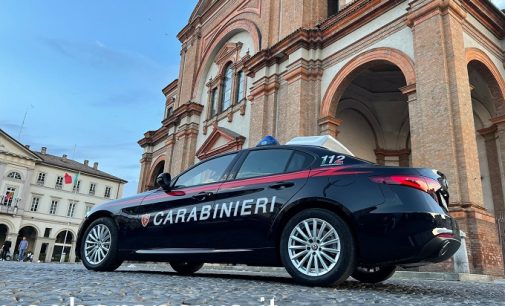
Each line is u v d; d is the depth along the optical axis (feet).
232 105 64.13
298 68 48.06
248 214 13.46
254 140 52.75
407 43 38.24
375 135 59.41
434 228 10.78
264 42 58.49
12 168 144.15
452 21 34.78
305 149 14.11
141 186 90.84
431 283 19.60
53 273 13.84
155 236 15.42
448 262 26.94
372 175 11.91
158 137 89.45
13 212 141.38
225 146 59.93
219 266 35.55
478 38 39.04
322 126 45.21
